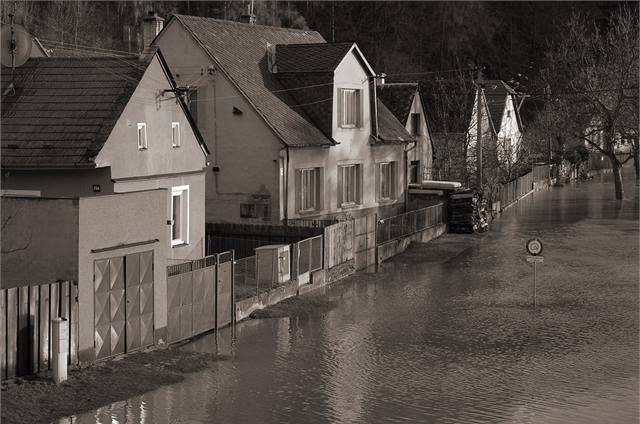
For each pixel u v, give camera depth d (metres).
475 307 40.66
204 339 34.03
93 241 27.91
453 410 26.03
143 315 30.39
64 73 40.03
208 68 52.34
